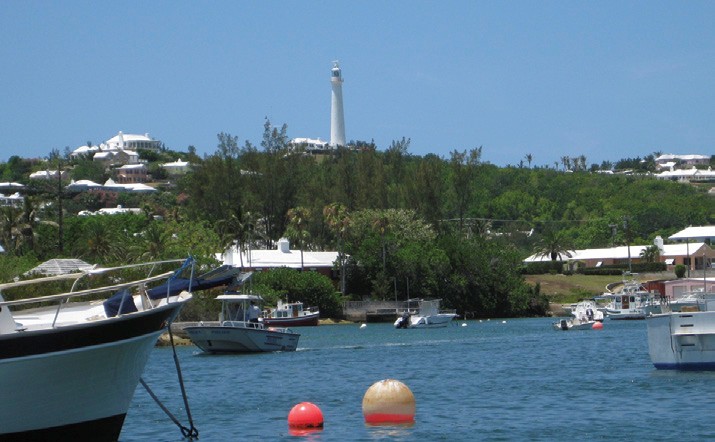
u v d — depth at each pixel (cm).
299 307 14775
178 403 5041
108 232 15412
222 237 16275
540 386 5459
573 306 16925
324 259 17775
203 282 3700
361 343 10488
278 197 18738
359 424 4119
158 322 3484
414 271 16875
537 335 11481
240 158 18938
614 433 3781
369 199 18925
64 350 3203
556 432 3838
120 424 3494
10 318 3272
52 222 18125
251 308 9275
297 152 19275
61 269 11569
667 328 5506
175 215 19062
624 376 5722
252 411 4666
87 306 3791
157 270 10669
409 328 14250
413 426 4034
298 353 8881
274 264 16950
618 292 17112
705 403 4456
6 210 16250
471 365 7181
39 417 3238
